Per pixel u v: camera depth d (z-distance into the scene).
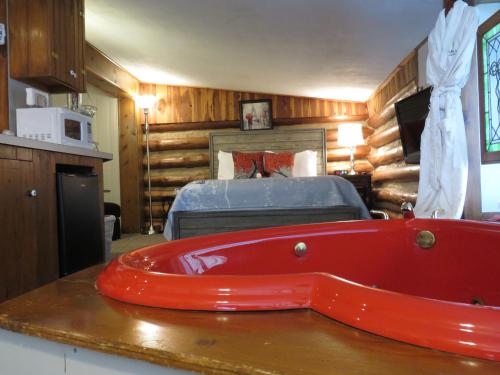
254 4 2.95
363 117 5.68
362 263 1.65
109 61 4.87
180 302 0.76
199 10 3.21
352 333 0.64
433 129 2.62
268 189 3.19
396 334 0.61
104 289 0.88
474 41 2.40
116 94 5.49
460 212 2.46
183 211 3.23
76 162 2.71
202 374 0.57
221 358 0.57
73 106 3.36
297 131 5.66
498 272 1.46
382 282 1.67
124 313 0.76
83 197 2.71
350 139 5.13
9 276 1.99
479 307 0.61
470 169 2.62
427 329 0.59
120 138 5.71
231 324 0.69
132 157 5.70
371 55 3.77
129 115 5.70
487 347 0.55
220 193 3.21
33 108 2.65
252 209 3.17
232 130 5.86
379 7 2.76
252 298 0.75
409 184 3.98
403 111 3.48
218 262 1.36
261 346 0.60
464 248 1.56
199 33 3.74
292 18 3.12
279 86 5.24
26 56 2.79
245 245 1.45
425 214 2.68
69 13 3.05
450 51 2.52
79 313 0.76
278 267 1.51
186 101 5.89
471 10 2.40
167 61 4.80
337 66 4.20
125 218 5.68
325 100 5.69
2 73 2.77
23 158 2.12
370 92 5.16
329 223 1.68
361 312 0.66
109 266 0.99
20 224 2.08
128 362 0.64
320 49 3.74
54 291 0.90
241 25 3.41
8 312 0.78
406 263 1.67
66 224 2.48
